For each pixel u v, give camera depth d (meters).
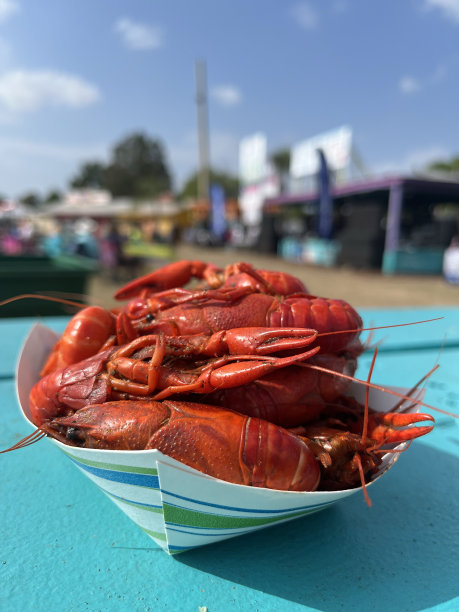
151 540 0.13
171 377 0.13
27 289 0.58
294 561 0.13
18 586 0.12
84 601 0.11
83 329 0.16
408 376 0.29
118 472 0.11
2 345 0.32
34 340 0.18
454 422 0.22
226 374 0.12
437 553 0.13
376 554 0.13
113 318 0.17
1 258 0.75
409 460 0.19
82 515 0.15
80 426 0.12
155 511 0.11
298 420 0.15
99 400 0.13
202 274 0.20
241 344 0.14
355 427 0.15
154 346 0.14
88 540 0.13
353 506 0.15
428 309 0.48
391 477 0.17
